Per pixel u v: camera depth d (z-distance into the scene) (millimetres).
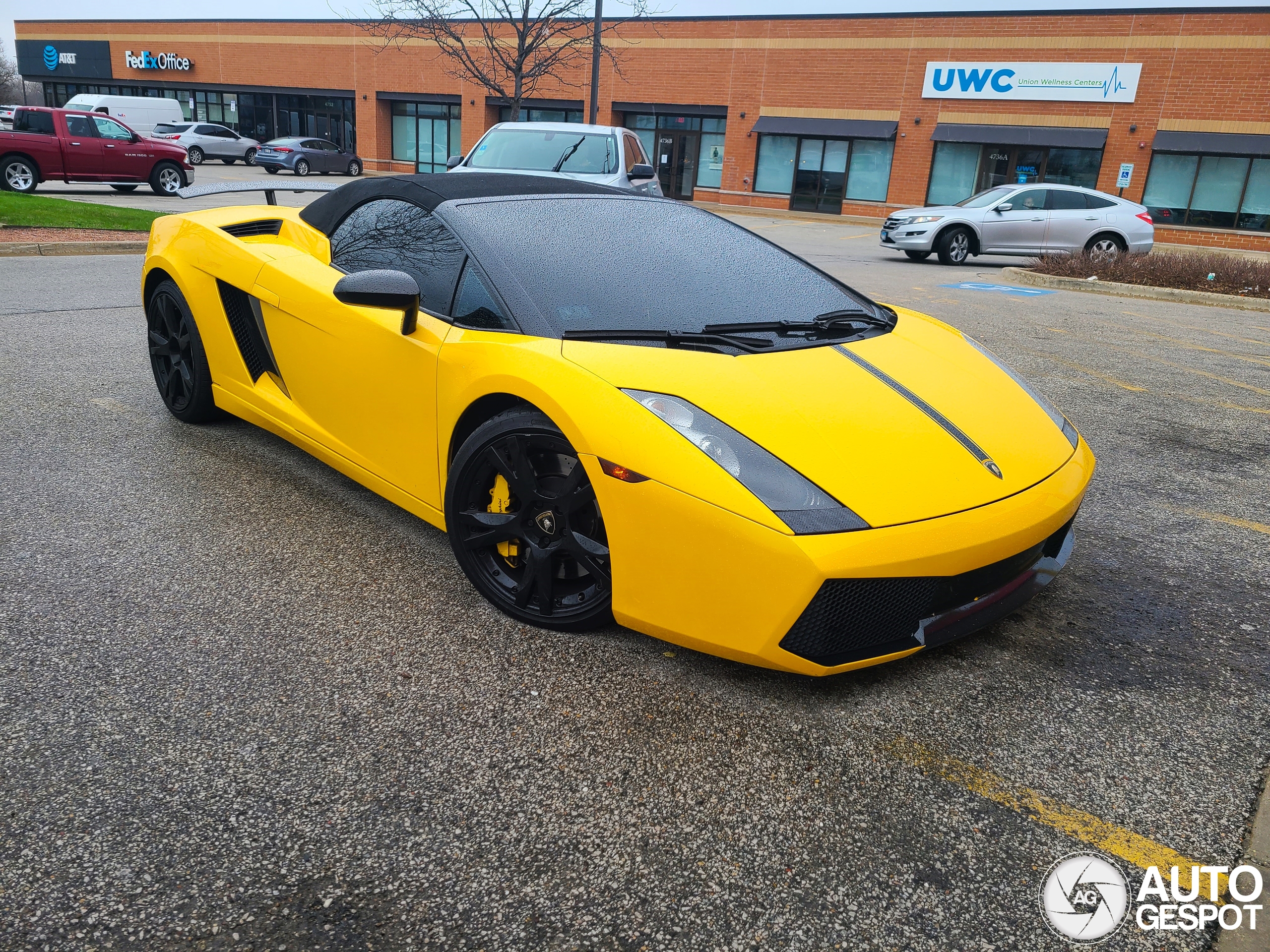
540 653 2387
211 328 3643
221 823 1737
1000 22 24000
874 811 1854
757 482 2041
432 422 2676
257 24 35281
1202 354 7141
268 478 3516
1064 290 11828
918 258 15430
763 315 2758
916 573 2033
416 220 2979
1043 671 2408
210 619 2477
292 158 28547
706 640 2141
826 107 26578
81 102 30484
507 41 29828
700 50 27828
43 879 1587
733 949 1508
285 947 1476
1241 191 22594
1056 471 2428
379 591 2688
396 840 1718
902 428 2299
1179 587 2951
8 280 7555
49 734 1964
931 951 1521
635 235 3000
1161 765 2039
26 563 2732
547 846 1720
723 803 1855
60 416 4105
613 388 2229
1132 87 22953
